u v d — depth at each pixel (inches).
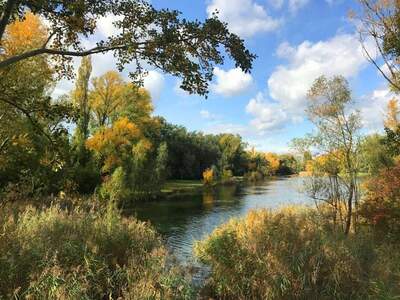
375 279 320.5
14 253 263.0
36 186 718.5
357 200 746.2
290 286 322.0
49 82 618.8
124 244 370.6
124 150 1690.5
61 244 314.5
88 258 305.6
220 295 351.3
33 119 316.5
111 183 1322.6
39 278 239.6
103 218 432.5
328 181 784.9
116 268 313.7
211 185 2659.9
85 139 1697.8
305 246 352.2
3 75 329.7
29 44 585.6
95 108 1898.4
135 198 1642.5
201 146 3282.5
